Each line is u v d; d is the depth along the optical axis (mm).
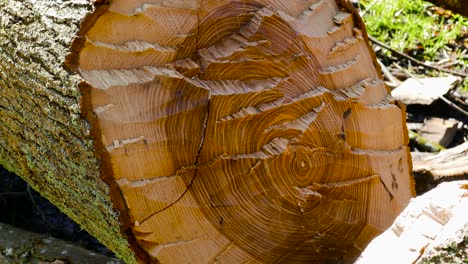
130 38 2188
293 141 2332
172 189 2227
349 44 2453
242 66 2279
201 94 2230
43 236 2674
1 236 2660
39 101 2230
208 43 2264
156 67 2211
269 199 2326
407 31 4031
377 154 2486
